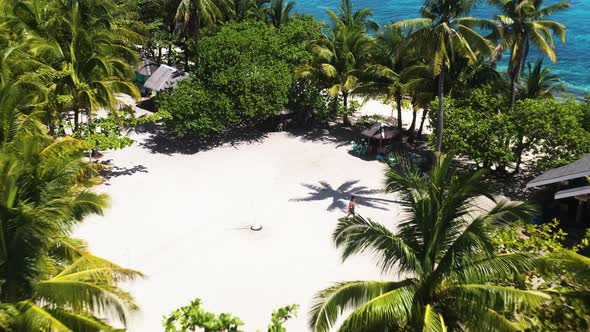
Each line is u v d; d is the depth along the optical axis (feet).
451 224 45.52
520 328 41.06
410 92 118.62
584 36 291.99
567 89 205.36
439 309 44.09
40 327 38.22
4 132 55.83
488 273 42.04
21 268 39.63
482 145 101.45
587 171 76.48
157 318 63.62
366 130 124.16
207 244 80.89
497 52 111.86
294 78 131.03
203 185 102.01
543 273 41.65
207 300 67.51
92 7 115.75
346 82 125.80
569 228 86.53
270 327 45.50
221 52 124.47
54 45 95.30
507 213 43.21
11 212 40.88
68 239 50.03
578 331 40.37
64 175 47.39
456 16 84.53
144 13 175.52
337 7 374.02
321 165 115.03
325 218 90.58
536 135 101.09
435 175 47.14
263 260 77.15
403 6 378.73
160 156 115.75
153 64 157.99
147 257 76.59
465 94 115.14
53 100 93.04
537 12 105.91
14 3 112.98
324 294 44.32
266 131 135.85
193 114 116.78
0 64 81.66
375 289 44.83
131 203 92.73
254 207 93.76
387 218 90.53
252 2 171.32
